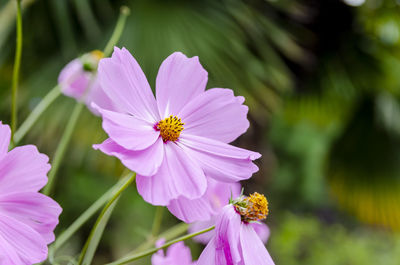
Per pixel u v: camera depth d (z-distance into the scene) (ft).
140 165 1.41
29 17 4.74
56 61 4.98
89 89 1.70
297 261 12.75
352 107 8.58
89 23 4.89
